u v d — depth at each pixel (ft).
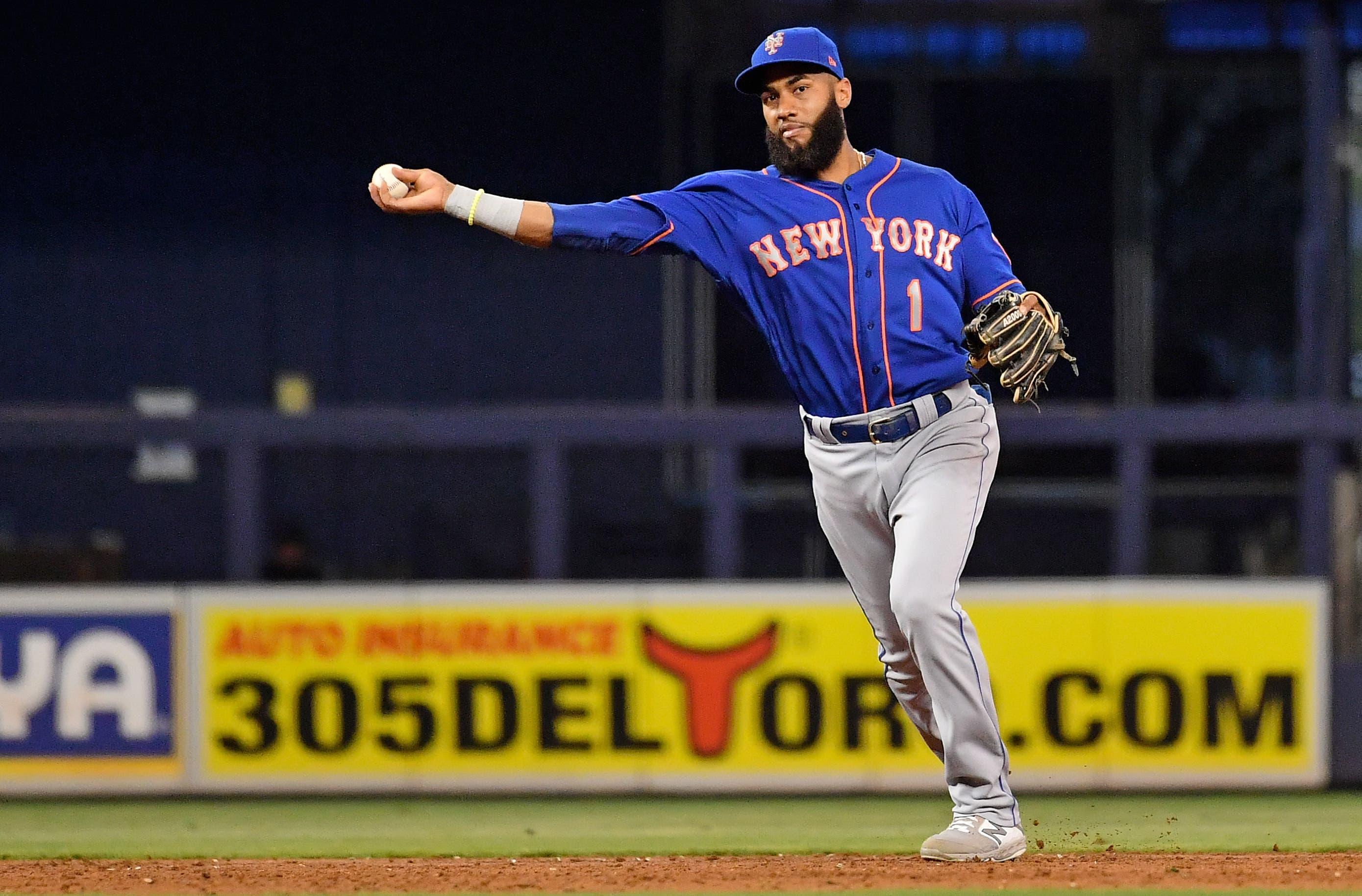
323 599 90.22
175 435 98.63
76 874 47.88
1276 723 89.10
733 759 89.30
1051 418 100.58
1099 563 126.62
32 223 139.95
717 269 45.09
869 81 134.62
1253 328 134.62
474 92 141.49
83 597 89.97
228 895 43.32
